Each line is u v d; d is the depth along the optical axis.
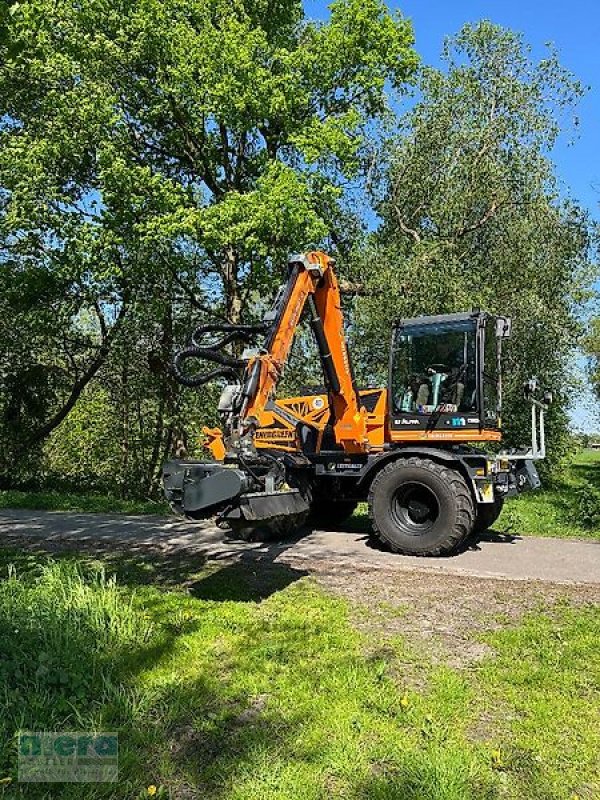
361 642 5.19
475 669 4.73
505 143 16.19
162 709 4.05
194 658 4.81
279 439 9.59
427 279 14.57
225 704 4.16
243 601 6.24
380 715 4.03
